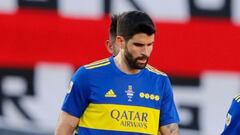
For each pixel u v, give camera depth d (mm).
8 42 21281
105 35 21047
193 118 21062
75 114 11773
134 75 11766
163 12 20938
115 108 11625
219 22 20953
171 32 20969
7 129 21203
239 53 20969
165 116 11945
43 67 21219
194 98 21078
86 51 21125
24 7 21188
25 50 21266
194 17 20969
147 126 11695
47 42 21188
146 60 11352
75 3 21094
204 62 21016
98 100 11648
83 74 11727
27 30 21219
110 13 20984
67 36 21141
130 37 11258
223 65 21016
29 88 21250
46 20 21172
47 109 21266
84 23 21094
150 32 11211
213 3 20938
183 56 21047
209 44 20984
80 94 11711
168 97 11969
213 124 21062
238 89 21031
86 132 11680
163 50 21047
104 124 11609
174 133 11953
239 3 20875
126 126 11602
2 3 21188
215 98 21047
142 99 11719
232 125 12164
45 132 21219
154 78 11867
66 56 21172
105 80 11703
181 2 20938
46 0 21156
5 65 21328
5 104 21219
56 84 21219
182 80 21062
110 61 11844
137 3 20906
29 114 21234
